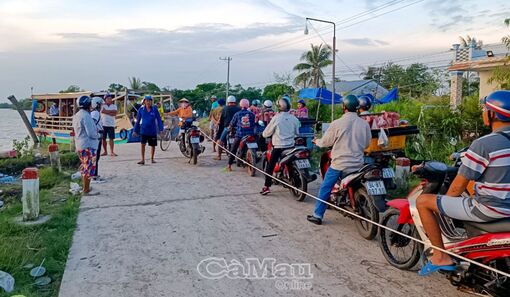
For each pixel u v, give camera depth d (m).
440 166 4.12
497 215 3.34
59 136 22.61
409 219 4.29
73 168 11.62
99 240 5.54
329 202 6.15
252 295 4.12
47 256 4.97
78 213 6.70
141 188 8.37
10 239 5.41
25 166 13.55
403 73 45.53
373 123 7.59
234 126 10.32
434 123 14.04
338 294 4.12
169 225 6.14
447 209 3.64
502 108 3.31
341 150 5.85
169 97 21.75
